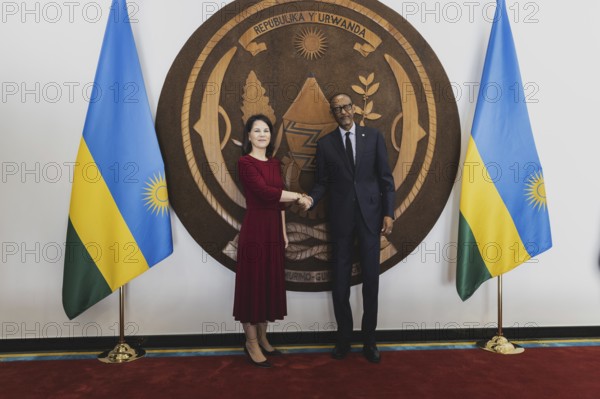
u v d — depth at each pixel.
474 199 3.03
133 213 2.92
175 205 3.11
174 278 3.15
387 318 3.25
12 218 3.08
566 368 2.75
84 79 3.09
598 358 2.91
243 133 3.13
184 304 3.16
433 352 3.03
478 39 3.23
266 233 2.76
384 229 2.88
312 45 3.15
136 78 2.94
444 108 3.20
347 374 2.67
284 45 3.14
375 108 3.18
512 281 3.29
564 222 3.28
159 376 2.66
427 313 3.26
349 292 2.93
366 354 2.91
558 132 3.27
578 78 3.26
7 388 2.50
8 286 3.09
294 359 2.92
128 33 2.94
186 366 2.81
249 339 2.83
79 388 2.50
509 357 2.93
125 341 3.12
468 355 2.97
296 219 3.16
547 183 3.28
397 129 3.19
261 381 2.58
